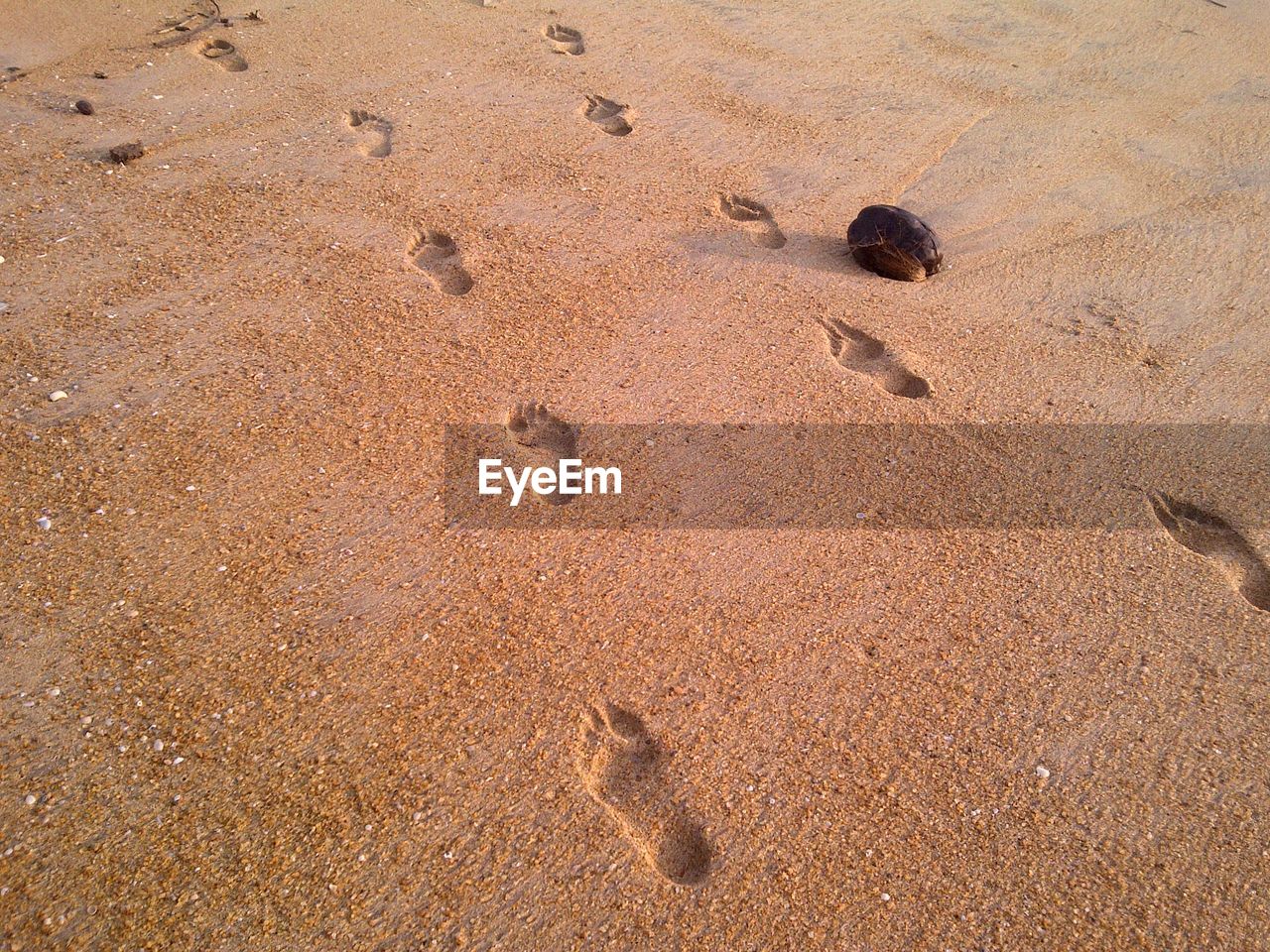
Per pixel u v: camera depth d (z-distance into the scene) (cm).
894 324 204
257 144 238
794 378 190
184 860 122
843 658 147
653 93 273
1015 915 124
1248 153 267
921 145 262
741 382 188
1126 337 204
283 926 118
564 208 227
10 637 141
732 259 217
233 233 210
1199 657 151
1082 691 145
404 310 196
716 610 152
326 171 231
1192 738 141
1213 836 132
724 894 124
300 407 175
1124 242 231
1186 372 197
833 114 272
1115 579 160
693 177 241
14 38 267
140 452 165
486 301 200
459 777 131
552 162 241
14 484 158
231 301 194
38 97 245
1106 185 251
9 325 183
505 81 272
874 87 288
